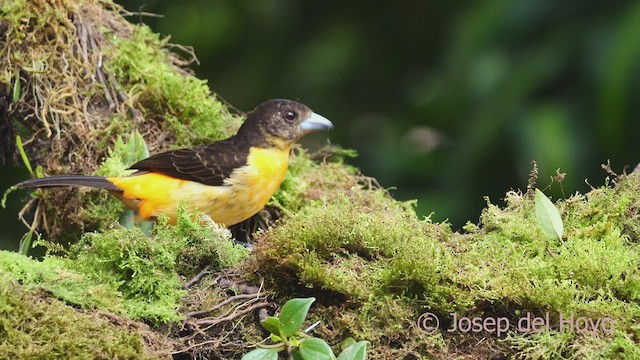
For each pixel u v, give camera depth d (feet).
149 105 33.60
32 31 32.81
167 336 21.56
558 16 40.22
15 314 19.33
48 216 33.24
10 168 44.29
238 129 34.04
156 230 24.08
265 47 47.85
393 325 21.67
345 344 21.68
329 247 22.75
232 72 48.19
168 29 48.44
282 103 31.91
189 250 22.98
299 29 47.78
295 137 31.76
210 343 21.83
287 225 23.11
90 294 20.97
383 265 22.63
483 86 40.50
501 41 40.83
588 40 39.52
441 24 46.62
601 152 38.75
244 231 33.17
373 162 45.34
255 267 22.61
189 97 33.71
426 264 21.65
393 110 47.39
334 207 23.85
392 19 46.96
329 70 47.03
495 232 24.64
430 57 47.09
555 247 23.39
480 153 40.42
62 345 19.33
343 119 47.50
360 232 22.98
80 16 33.45
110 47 33.68
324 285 21.86
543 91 40.32
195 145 33.65
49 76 32.71
